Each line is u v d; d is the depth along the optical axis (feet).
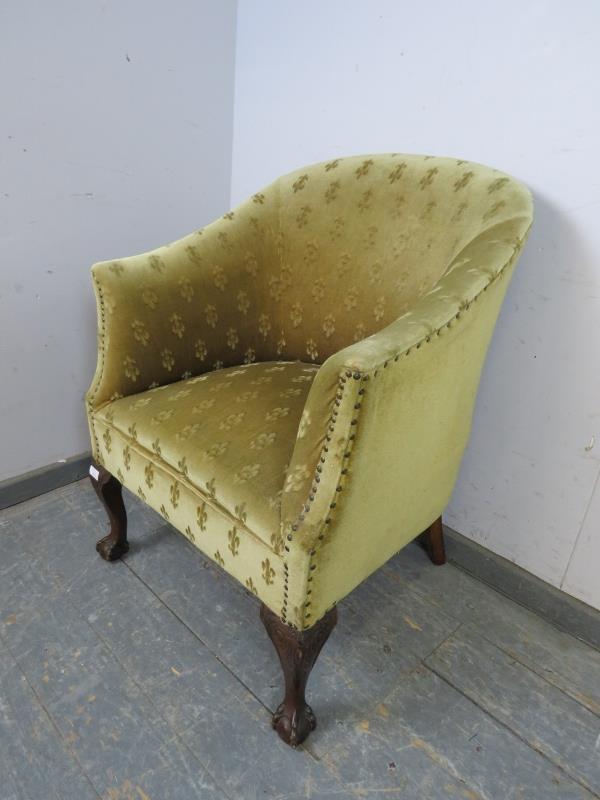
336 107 4.03
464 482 4.08
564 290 3.25
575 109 2.94
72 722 2.93
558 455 3.55
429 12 3.33
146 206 4.50
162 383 3.57
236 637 3.48
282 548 2.41
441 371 2.53
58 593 3.72
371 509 2.55
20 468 4.50
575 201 3.07
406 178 3.35
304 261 3.76
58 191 3.96
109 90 3.97
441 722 3.06
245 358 3.93
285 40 4.16
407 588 3.97
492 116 3.26
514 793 2.74
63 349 4.40
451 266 2.75
